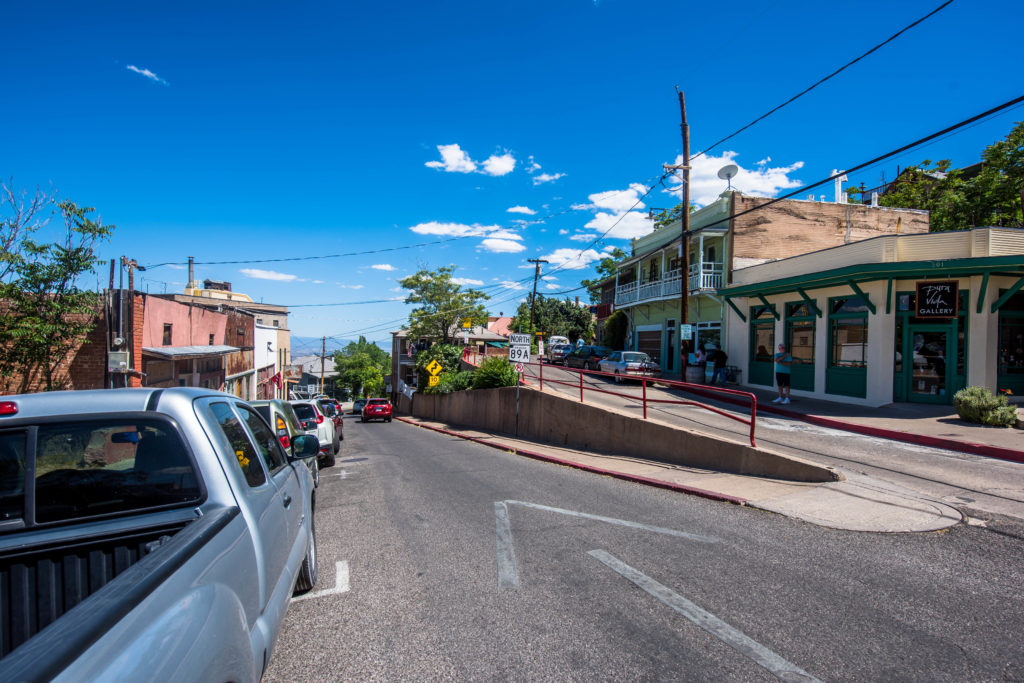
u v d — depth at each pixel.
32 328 11.27
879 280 15.29
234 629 2.13
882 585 4.41
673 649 3.51
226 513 2.54
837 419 13.28
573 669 3.31
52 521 2.46
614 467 10.05
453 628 3.88
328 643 3.71
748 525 6.14
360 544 5.89
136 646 1.55
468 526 6.41
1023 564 4.80
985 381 13.75
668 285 27.11
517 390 16.98
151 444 2.70
